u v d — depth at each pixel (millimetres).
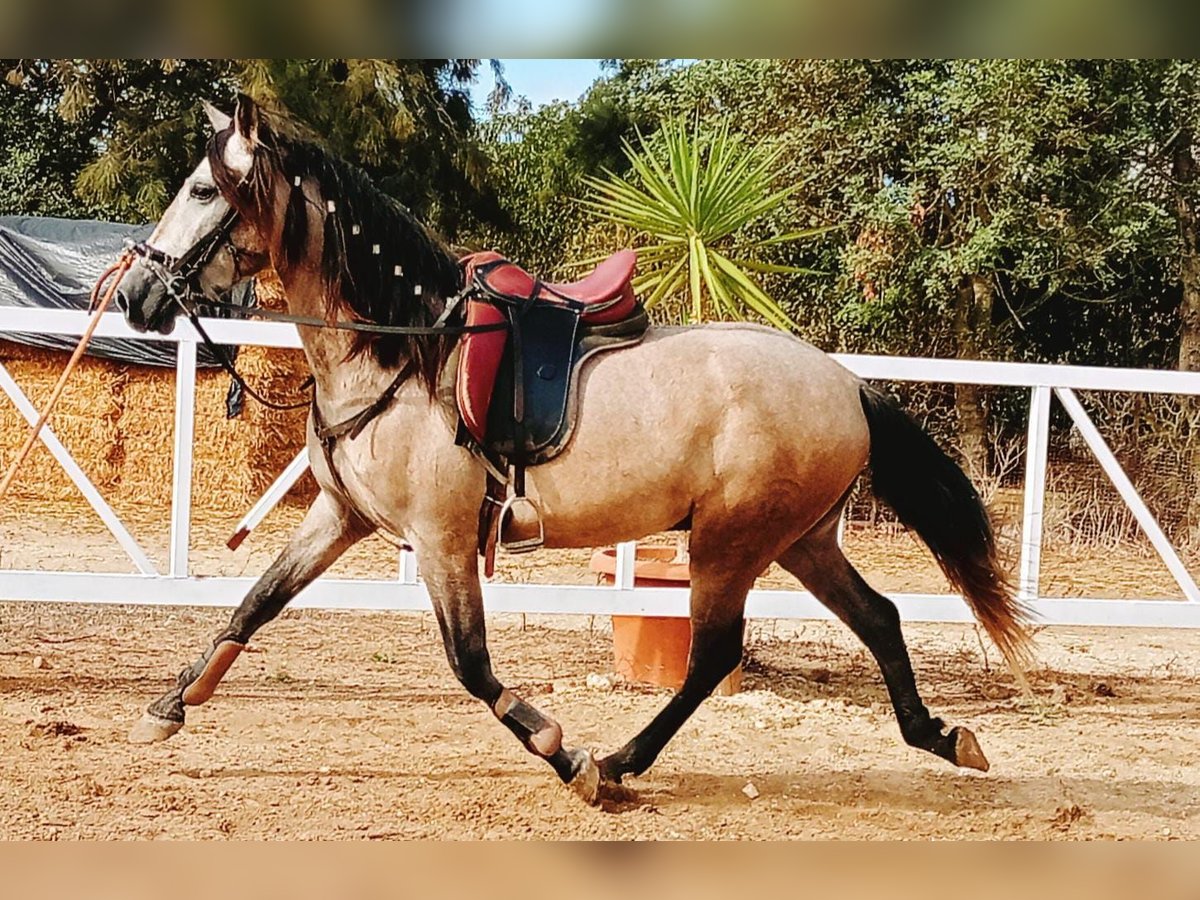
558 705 5316
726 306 5844
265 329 5281
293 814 3816
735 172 5926
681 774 4438
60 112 16031
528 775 4320
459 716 5078
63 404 10625
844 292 12539
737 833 3844
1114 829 4031
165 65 15883
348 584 5348
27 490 10648
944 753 4102
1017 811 4180
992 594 4105
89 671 5492
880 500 4168
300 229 3707
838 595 4227
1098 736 5211
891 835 3900
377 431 3697
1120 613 5652
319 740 4641
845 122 12500
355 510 3922
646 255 6059
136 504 10680
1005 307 13430
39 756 4266
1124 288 13188
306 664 5867
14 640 6016
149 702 5023
